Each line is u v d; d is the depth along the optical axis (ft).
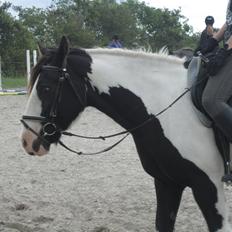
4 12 128.88
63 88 12.16
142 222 17.63
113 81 12.32
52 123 12.16
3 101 56.39
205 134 11.86
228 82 11.56
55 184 22.61
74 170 25.02
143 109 12.25
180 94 12.28
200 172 11.80
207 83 11.74
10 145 31.04
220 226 11.76
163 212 12.70
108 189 21.72
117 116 12.50
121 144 30.96
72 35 120.88
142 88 12.36
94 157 27.63
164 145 12.01
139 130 12.30
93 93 12.45
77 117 12.46
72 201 20.11
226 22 12.33
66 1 151.64
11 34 125.80
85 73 12.28
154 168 12.50
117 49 12.66
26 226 17.08
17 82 86.28
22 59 121.39
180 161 11.91
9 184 22.67
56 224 17.51
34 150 12.22
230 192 20.74
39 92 12.10
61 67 12.10
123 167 25.49
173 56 12.92
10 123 39.55
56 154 28.32
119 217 18.15
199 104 11.87
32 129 12.16
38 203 19.86
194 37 144.15
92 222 17.71
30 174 24.40
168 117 12.07
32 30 141.49
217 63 11.43
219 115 11.44
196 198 11.99
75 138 32.65
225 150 11.85
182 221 17.74
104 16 151.53
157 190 12.76
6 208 19.25
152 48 13.14
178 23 153.79
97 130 35.81
